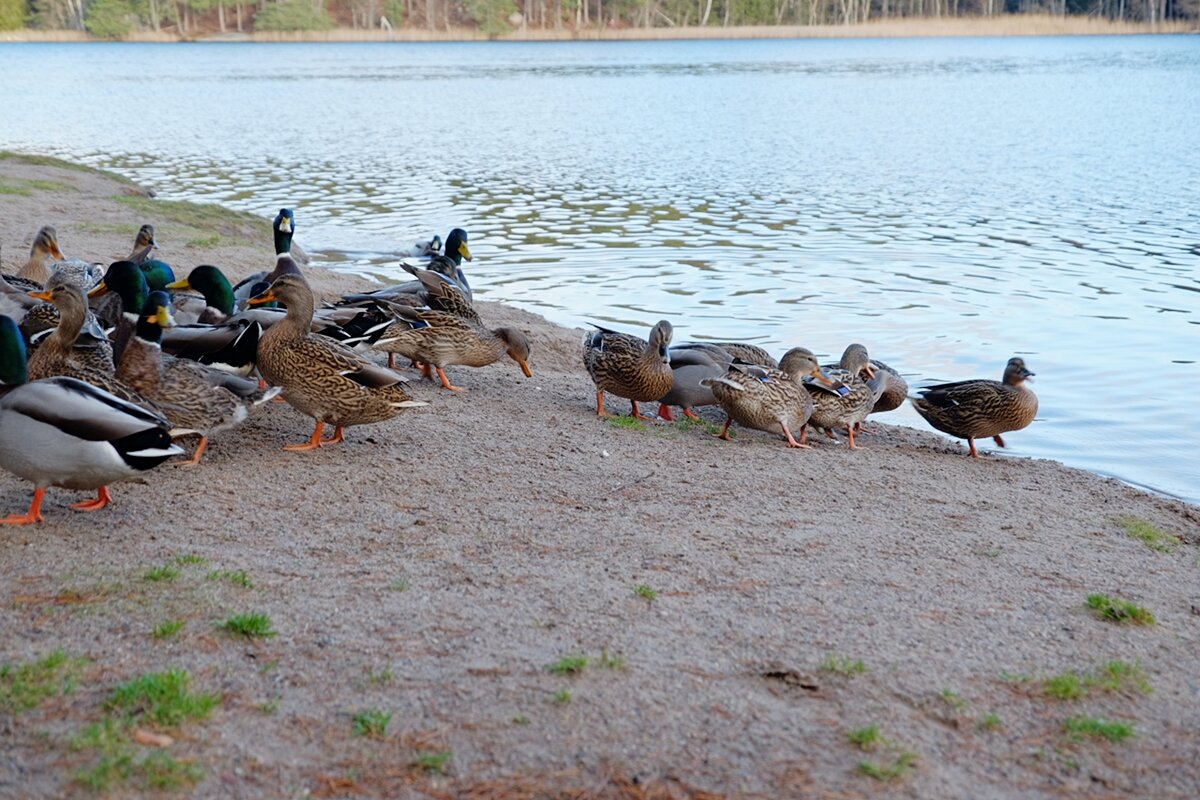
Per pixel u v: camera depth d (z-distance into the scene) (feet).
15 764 14.21
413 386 35.60
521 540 22.54
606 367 33.83
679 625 18.93
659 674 17.16
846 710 16.53
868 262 65.87
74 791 13.78
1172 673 18.97
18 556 20.16
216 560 20.54
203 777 14.17
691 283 59.62
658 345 33.24
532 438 30.50
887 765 15.17
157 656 16.92
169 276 36.19
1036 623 20.36
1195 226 79.00
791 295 57.00
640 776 14.66
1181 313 53.57
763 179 103.50
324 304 35.78
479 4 471.62
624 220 80.28
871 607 20.33
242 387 26.12
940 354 46.52
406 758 14.80
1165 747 16.52
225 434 28.43
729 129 148.97
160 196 88.48
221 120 159.22
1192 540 26.89
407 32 473.26
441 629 18.26
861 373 36.01
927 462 32.37
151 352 25.03
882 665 18.02
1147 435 36.99
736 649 18.19
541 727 15.60
